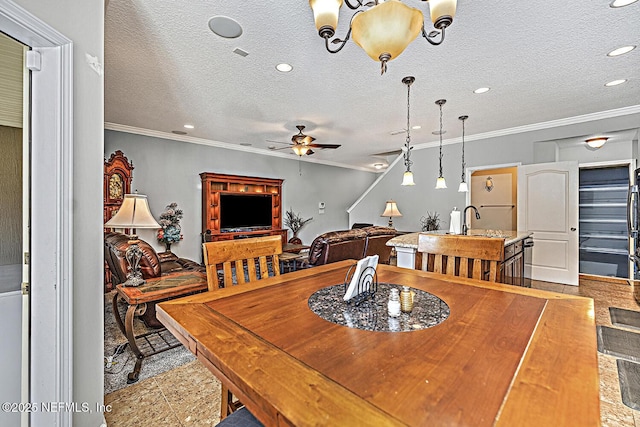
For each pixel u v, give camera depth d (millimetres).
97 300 1437
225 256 1589
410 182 3633
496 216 6207
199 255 5582
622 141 4781
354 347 837
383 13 1269
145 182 4895
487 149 5094
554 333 919
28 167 1236
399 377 688
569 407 581
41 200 1217
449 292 1358
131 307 2047
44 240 1218
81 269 1346
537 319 1035
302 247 5391
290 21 2023
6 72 1651
